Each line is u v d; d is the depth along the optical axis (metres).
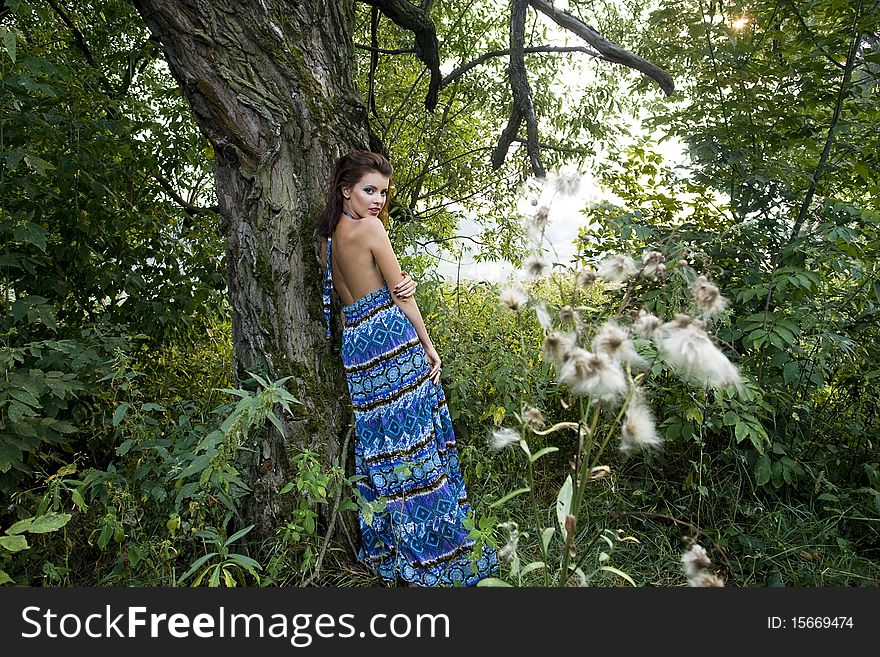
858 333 3.36
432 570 2.58
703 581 1.57
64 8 5.05
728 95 3.56
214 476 2.31
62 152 3.64
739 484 2.97
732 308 3.14
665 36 3.79
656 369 2.48
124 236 4.07
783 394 3.02
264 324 2.76
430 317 3.57
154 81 5.30
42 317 2.99
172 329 4.25
